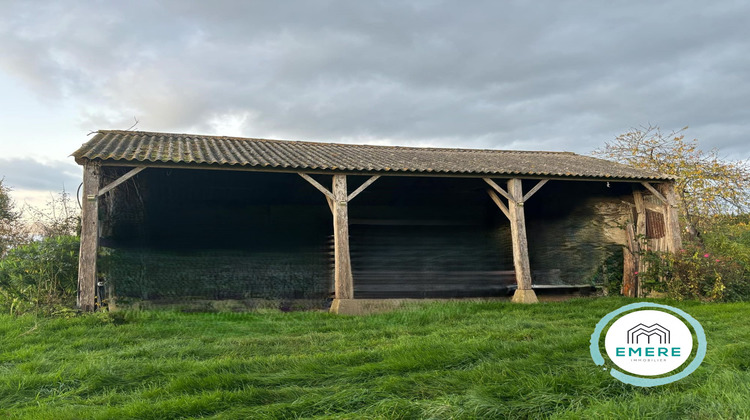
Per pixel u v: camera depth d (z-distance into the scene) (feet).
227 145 37.45
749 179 58.70
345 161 34.37
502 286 41.39
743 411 10.14
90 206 27.61
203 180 37.24
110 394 13.15
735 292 34.68
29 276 27.78
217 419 11.03
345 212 32.07
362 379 14.10
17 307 26.50
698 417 10.42
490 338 19.72
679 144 64.85
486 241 42.27
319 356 16.57
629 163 67.46
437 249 41.14
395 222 40.93
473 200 42.93
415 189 41.73
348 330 23.41
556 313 28.19
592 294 40.93
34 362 16.34
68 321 23.95
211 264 36.09
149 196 35.81
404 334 21.76
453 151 48.44
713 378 12.90
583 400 11.87
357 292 38.63
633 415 10.41
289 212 38.70
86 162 27.99
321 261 38.42
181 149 32.76
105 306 29.40
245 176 36.60
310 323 25.45
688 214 57.77
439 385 13.08
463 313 28.04
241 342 19.88
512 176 35.63
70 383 14.33
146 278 34.04
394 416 10.89
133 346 19.74
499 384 12.96
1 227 53.31
